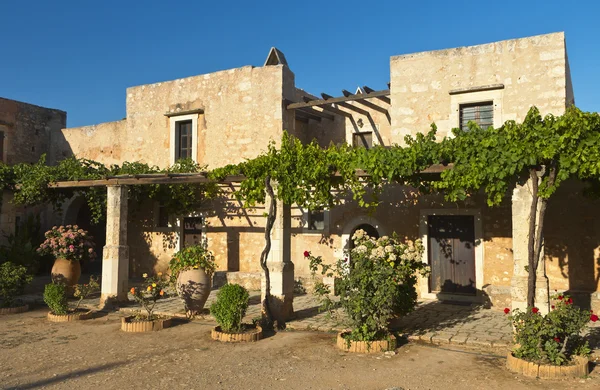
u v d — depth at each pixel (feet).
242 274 43.78
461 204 36.68
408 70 37.32
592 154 21.40
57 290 32.35
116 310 35.09
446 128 35.83
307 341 26.07
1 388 19.12
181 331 28.84
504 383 19.11
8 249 43.39
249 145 44.19
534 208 22.38
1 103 53.06
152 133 49.44
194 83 47.47
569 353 21.31
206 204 46.75
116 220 36.88
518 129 23.29
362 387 18.99
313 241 42.34
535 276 22.22
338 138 46.52
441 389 18.65
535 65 33.30
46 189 42.86
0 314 34.32
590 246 32.86
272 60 53.16
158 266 49.01
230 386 19.20
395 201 38.96
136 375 20.62
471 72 35.32
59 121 58.85
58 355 23.80
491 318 30.73
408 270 25.89
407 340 26.03
